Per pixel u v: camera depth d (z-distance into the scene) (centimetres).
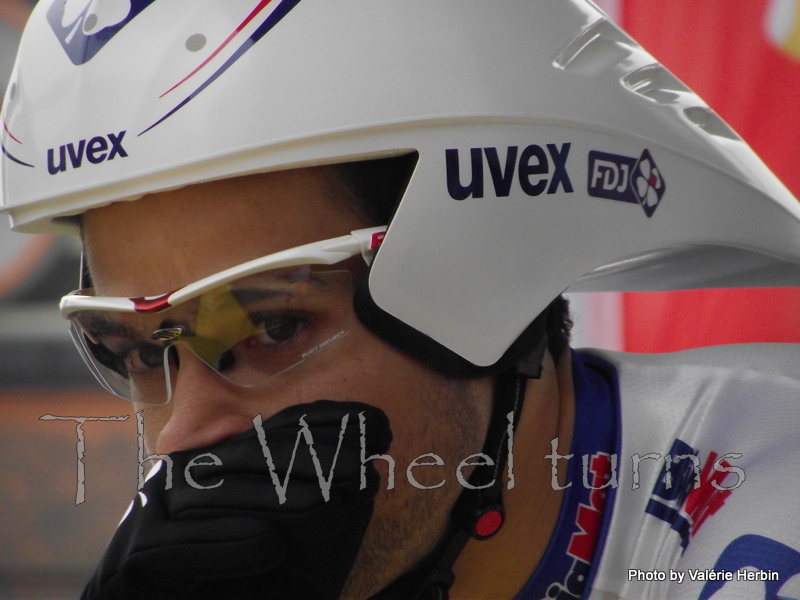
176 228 246
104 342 274
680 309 472
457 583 306
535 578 309
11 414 1107
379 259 245
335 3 245
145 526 240
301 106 236
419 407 265
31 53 267
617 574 305
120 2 250
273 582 252
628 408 334
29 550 899
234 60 237
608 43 288
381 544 269
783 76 444
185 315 251
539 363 289
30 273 1223
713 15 456
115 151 239
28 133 258
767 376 327
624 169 273
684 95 305
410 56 246
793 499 272
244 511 238
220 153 232
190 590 245
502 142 252
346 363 257
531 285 260
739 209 295
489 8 260
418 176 245
